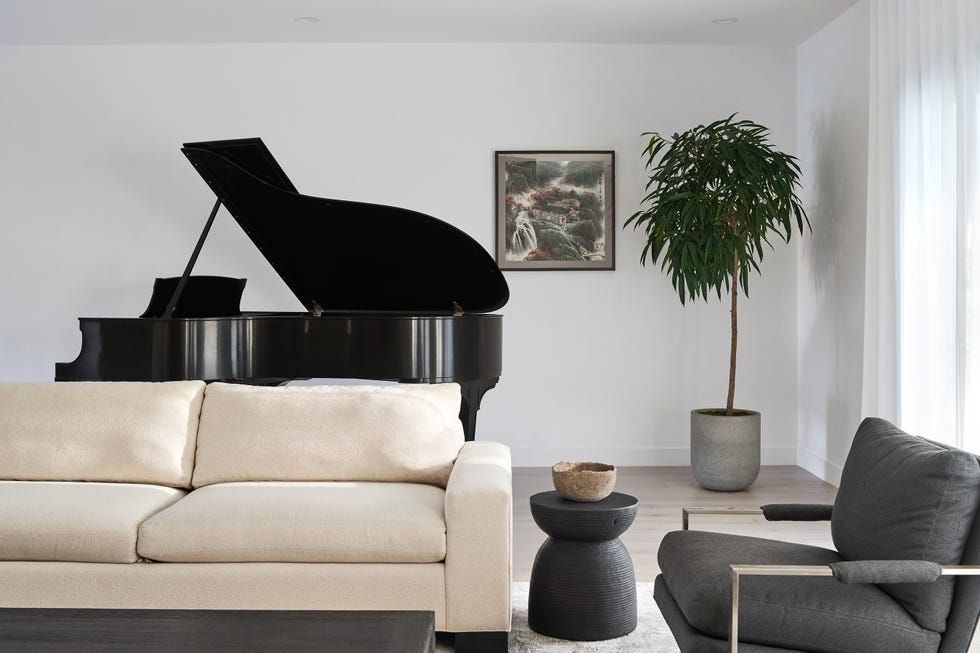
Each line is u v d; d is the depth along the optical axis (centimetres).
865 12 525
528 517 501
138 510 304
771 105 638
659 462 645
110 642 201
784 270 643
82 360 459
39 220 629
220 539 288
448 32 602
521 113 632
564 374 642
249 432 344
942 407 421
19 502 303
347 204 470
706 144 557
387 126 631
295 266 534
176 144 628
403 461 339
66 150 627
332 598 288
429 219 469
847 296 555
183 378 451
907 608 240
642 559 419
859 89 533
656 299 640
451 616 289
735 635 229
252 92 628
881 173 477
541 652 303
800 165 637
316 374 473
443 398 361
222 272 632
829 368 586
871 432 285
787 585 243
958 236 402
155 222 630
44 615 220
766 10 554
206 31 596
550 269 636
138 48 626
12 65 624
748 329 645
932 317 436
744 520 493
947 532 237
